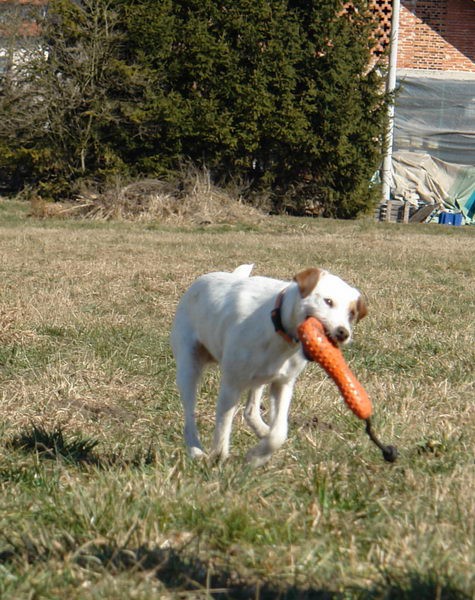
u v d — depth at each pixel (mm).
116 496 5332
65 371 9539
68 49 31219
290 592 4391
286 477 6094
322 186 33031
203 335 6906
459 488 5754
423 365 10367
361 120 32406
